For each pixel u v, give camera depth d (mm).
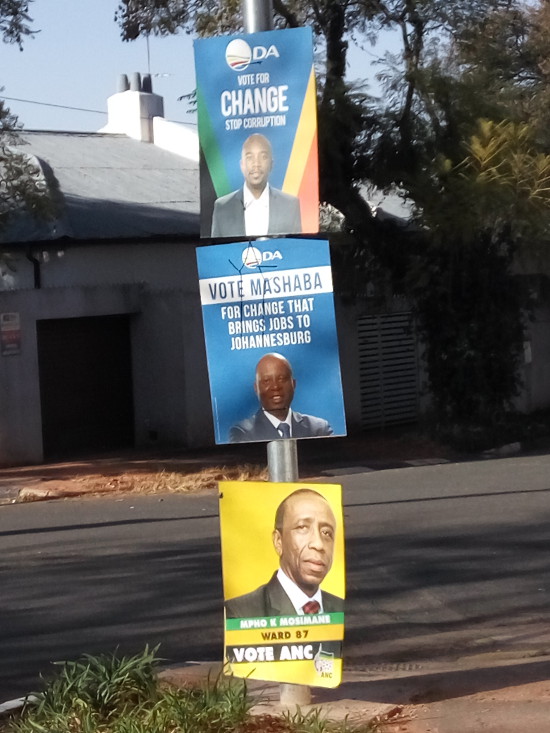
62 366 20594
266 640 5512
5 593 9438
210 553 10867
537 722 5430
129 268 21281
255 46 5562
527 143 18688
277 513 5523
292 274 5555
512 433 20500
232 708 5375
